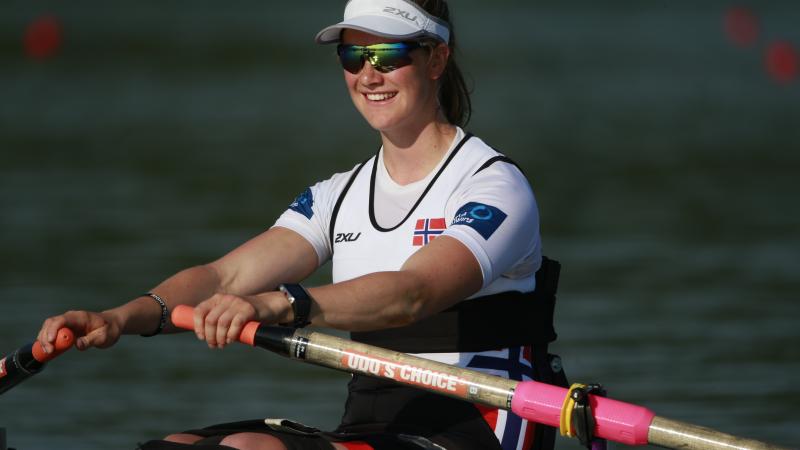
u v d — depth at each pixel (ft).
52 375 87.92
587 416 36.01
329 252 46.11
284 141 238.48
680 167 205.05
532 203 41.86
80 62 384.47
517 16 623.77
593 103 307.17
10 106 287.89
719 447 34.60
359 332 43.32
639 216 157.99
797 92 331.77
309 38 467.93
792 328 100.68
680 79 362.12
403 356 37.19
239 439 37.37
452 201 42.47
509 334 42.29
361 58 42.68
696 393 82.38
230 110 289.33
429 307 38.34
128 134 244.22
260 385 86.02
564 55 426.51
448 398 41.32
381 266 43.16
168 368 90.68
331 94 325.01
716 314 105.50
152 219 153.99
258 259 44.78
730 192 178.60
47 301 108.99
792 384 84.48
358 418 42.78
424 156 43.34
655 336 97.86
